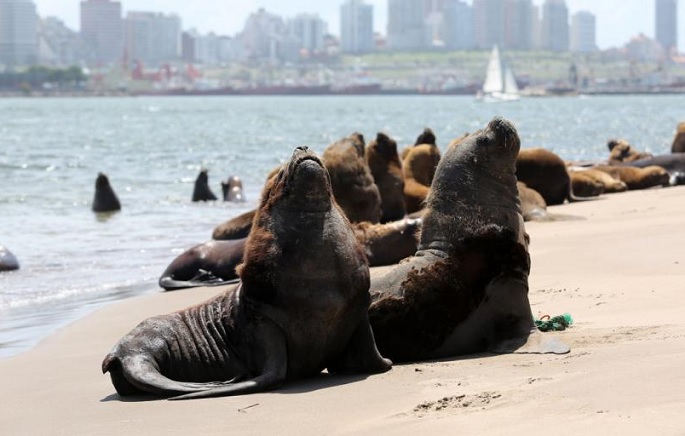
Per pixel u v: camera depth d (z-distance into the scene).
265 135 145.12
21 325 26.95
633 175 57.94
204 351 18.05
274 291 17.38
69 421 16.05
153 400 17.05
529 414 13.38
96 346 23.33
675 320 19.50
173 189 67.94
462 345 19.41
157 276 34.97
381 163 39.88
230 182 61.41
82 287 32.94
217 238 36.41
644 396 13.41
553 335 19.08
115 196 55.69
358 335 18.05
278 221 17.66
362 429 13.91
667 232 32.09
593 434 12.11
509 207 19.70
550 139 126.38
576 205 48.41
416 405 14.78
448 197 19.83
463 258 19.41
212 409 15.90
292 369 17.64
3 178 75.31
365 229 31.50
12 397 18.28
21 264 37.53
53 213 54.22
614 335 18.59
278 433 14.23
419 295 19.42
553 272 27.36
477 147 19.84
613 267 27.12
